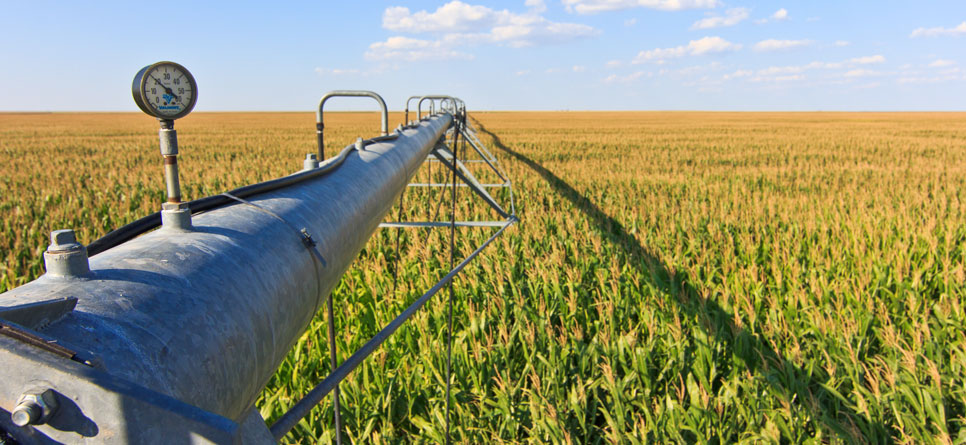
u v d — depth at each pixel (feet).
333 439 12.15
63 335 2.43
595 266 21.80
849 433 11.75
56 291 2.79
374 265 21.22
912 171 54.44
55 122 237.25
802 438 12.07
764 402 12.84
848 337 14.55
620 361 14.47
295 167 62.23
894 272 20.40
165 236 3.97
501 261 22.06
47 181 52.13
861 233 25.81
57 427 2.20
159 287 3.15
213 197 4.90
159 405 2.19
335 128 174.50
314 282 5.31
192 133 149.28
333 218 6.19
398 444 12.70
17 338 2.21
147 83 3.94
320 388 4.58
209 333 3.19
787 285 19.76
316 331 16.53
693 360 14.87
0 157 79.30
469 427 12.52
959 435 11.65
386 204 9.59
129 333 2.66
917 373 13.44
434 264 22.45
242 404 3.68
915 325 15.84
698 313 16.67
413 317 16.67
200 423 2.18
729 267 21.70
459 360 14.43
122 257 3.45
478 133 138.92
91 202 40.09
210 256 3.77
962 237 26.68
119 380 2.23
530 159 70.90
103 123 225.56
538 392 13.06
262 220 4.86
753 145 97.71
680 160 73.26
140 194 44.34
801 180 50.52
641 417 12.59
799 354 14.01
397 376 14.47
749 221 29.25
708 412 12.03
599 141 110.11
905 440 11.53
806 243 25.82
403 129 16.61
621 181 49.60
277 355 4.32
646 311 16.74
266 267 4.25
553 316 17.79
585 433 12.34
